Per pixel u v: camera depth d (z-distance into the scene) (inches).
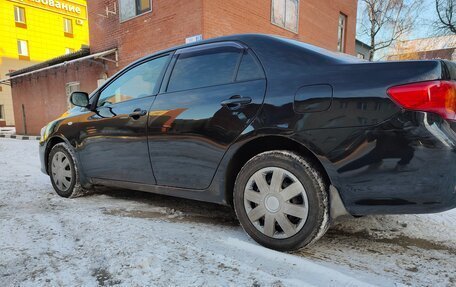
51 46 1190.3
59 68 569.3
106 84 143.9
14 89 692.7
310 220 85.7
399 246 98.4
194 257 88.7
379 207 79.2
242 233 106.0
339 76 83.5
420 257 91.2
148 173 121.1
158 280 77.5
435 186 72.5
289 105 87.7
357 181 79.9
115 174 133.7
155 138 116.5
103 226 112.2
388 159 75.7
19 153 350.3
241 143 95.3
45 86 610.2
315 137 83.4
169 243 97.3
